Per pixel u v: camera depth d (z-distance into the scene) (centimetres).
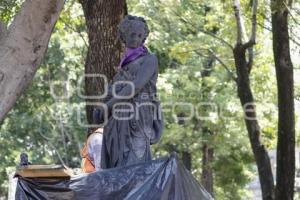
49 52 4416
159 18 3781
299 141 3809
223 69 4209
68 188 1230
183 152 4525
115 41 2053
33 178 1231
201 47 3803
